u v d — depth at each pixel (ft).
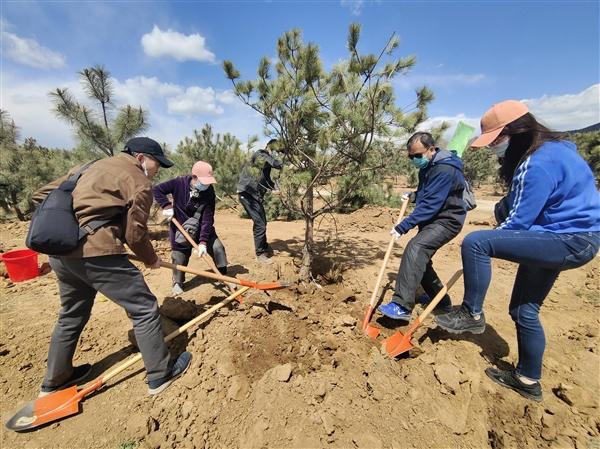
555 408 6.89
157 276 13.12
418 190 10.41
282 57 11.39
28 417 6.29
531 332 6.88
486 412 6.91
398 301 9.59
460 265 15.55
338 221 26.35
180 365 7.71
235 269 13.99
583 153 47.16
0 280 11.98
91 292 6.89
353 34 9.83
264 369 8.04
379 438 6.07
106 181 6.07
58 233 5.60
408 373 7.79
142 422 6.31
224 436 6.38
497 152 7.09
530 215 6.24
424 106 11.19
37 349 8.21
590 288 13.23
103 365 8.02
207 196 11.19
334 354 8.53
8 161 24.61
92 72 17.37
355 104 10.50
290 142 11.93
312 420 6.37
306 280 13.64
